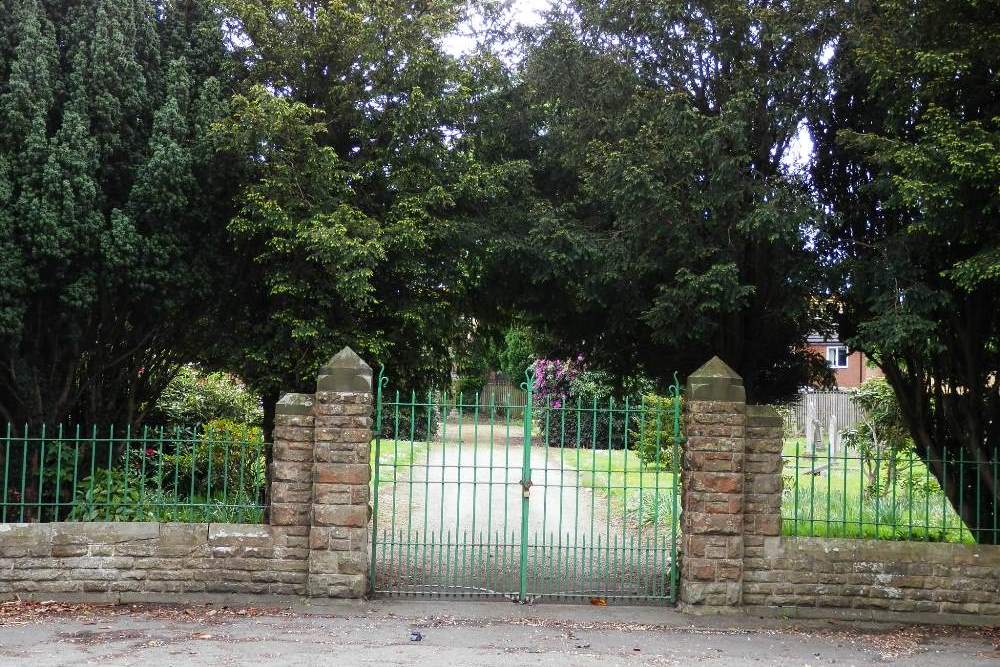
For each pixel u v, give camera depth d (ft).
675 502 26.99
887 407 38.88
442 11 31.27
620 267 28.27
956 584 26.07
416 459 60.64
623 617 25.72
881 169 26.40
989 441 28.19
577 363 37.24
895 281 25.43
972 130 22.91
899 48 24.98
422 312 30.45
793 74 27.09
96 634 22.67
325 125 30.27
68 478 30.66
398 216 29.45
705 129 26.68
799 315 29.27
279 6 30.12
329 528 26.03
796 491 27.09
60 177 26.37
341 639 22.82
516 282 32.58
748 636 24.22
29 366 28.55
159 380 34.09
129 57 28.73
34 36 27.43
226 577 26.08
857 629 25.32
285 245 27.96
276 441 26.43
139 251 27.61
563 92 30.50
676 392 27.45
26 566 25.48
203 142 28.25
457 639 23.18
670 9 27.81
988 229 23.68
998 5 23.35
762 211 25.30
